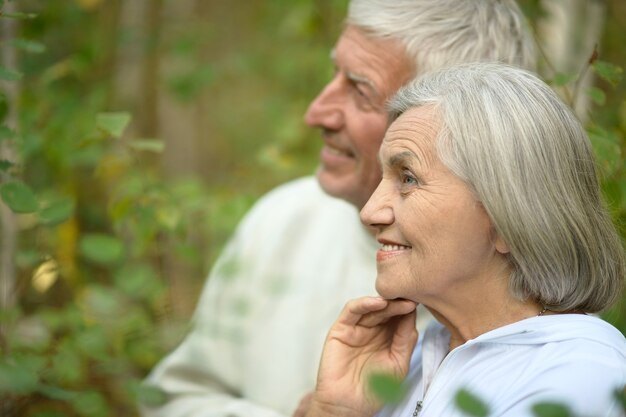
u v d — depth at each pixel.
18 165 3.69
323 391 3.31
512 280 3.00
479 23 3.92
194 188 5.39
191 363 4.66
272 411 4.41
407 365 3.33
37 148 4.88
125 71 7.57
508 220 2.90
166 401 4.64
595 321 3.00
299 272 4.62
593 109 4.84
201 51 9.84
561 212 2.94
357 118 4.00
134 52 7.55
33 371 3.77
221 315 4.67
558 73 3.95
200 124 10.02
